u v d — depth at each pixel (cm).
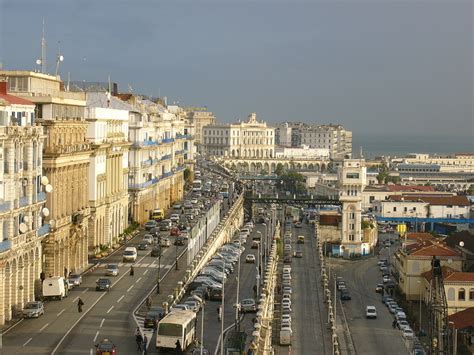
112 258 18588
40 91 16488
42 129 14050
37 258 14150
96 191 18738
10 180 12550
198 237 18625
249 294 16000
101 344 10569
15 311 12950
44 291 14100
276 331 15388
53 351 10975
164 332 10981
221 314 12575
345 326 18438
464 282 18225
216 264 18638
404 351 16400
